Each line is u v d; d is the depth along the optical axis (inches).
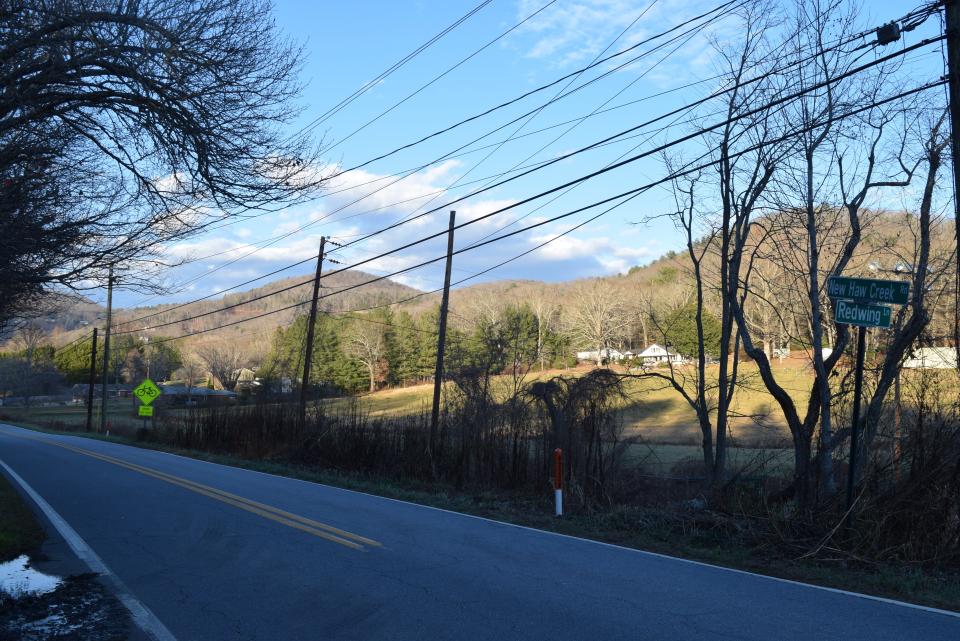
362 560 350.9
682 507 523.5
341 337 3120.1
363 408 1215.6
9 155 406.0
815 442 550.9
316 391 1391.5
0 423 2640.3
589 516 541.0
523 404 778.2
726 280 691.4
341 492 664.4
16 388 3371.1
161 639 233.6
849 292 381.4
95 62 381.1
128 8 370.9
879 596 300.2
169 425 1547.7
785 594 298.4
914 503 378.0
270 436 1123.3
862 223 584.4
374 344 3144.7
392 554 367.2
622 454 711.1
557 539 430.0
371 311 3230.8
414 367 3073.3
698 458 901.8
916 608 279.1
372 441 927.7
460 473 780.6
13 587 299.1
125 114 406.3
